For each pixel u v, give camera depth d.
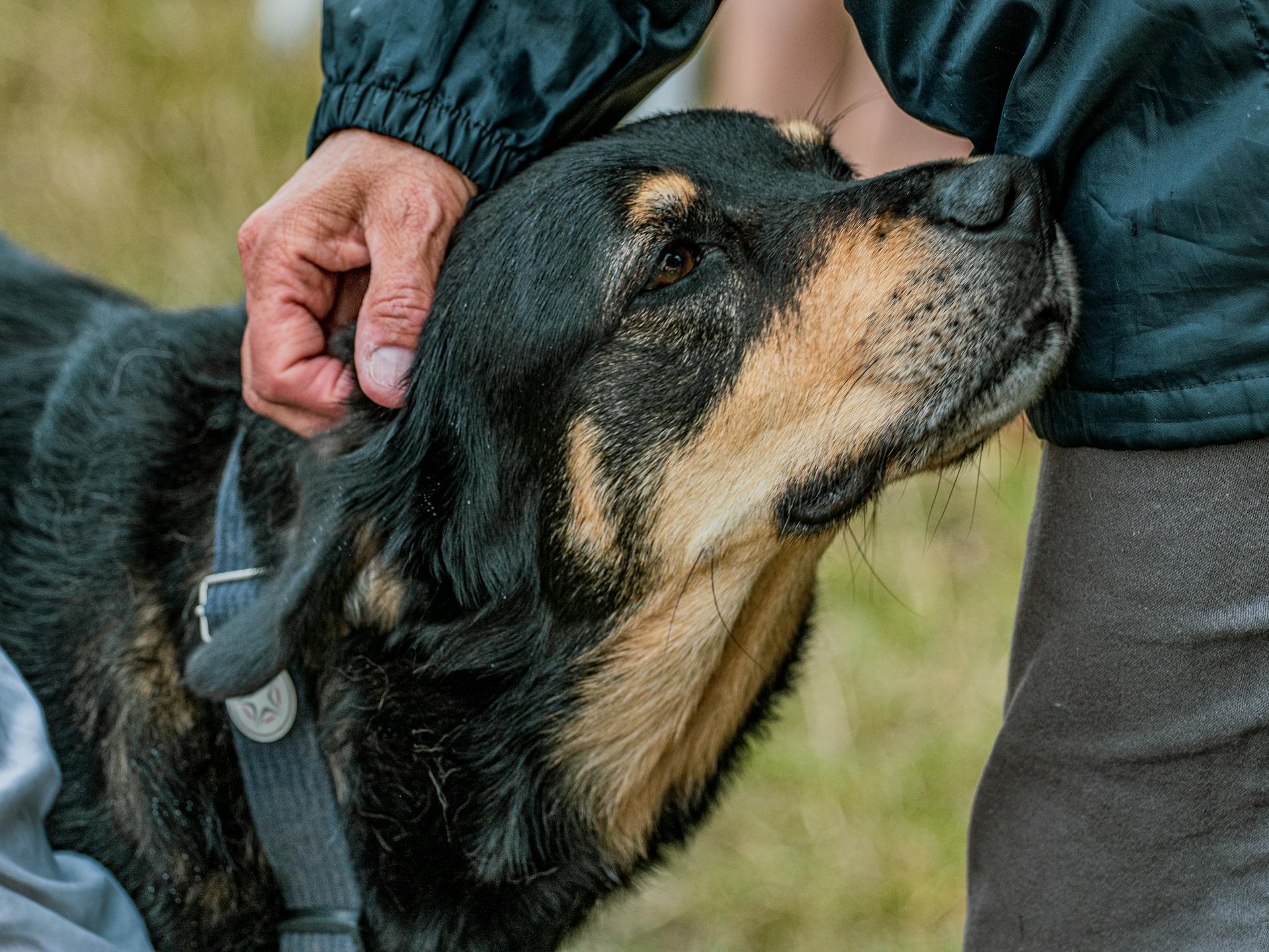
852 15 2.28
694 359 2.43
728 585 2.53
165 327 2.86
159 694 2.45
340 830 2.40
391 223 2.39
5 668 2.25
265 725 2.37
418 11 2.34
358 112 2.39
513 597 2.51
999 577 4.62
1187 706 1.99
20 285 3.16
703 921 3.71
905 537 4.74
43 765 2.15
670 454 2.46
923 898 3.68
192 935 2.41
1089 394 2.05
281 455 2.52
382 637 2.47
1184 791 2.03
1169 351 1.90
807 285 2.40
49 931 2.02
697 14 2.46
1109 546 2.02
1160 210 1.88
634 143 2.50
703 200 2.45
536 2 2.35
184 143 6.04
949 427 2.33
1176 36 1.81
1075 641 2.10
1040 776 2.23
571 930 2.68
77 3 6.45
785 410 2.41
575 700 2.54
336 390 2.47
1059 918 2.24
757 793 4.02
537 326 2.43
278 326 2.39
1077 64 1.96
